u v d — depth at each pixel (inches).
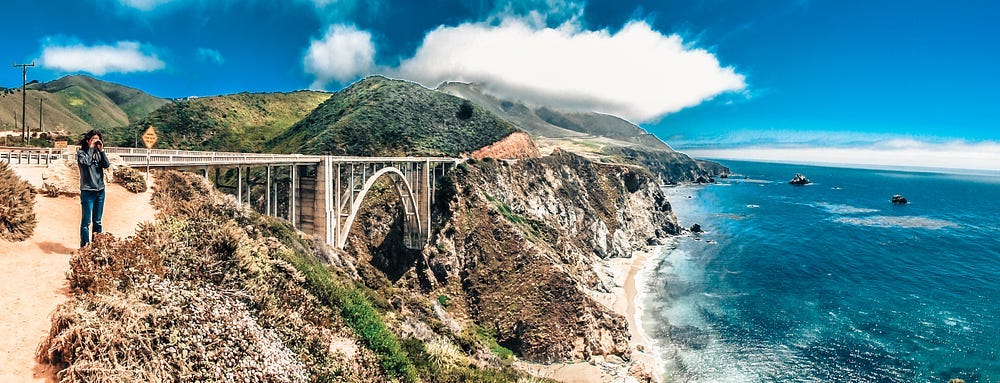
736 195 7701.8
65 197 625.3
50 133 3476.9
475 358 1119.6
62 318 318.7
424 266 2568.9
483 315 2257.6
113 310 352.5
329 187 1820.9
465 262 2586.1
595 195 4296.3
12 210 450.6
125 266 423.5
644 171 5103.3
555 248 2977.4
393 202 2753.4
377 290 1293.1
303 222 1831.9
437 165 3085.6
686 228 4648.1
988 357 1838.1
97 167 457.7
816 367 1800.0
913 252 3570.4
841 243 3880.4
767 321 2225.6
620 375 1753.2
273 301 524.7
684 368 1817.2
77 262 400.5
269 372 391.9
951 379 1694.1
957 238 4128.9
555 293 2208.4
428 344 820.0
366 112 4097.0
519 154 4151.1
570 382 1718.8
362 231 2615.7
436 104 4692.4
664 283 2827.3
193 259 496.7
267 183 1558.8
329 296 663.8
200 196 896.3
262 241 775.7
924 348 1925.4
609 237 3750.0
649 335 2101.4
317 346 504.7
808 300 2506.2
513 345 2046.0
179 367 343.0
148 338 343.6
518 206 3380.9
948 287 2709.2
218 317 406.9
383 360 589.6
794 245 3823.8
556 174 4116.6
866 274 2977.4
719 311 2359.7
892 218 5295.3
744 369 1798.7
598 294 2546.8
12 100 5954.7
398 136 3873.0
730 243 3966.5
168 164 1027.9
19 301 344.8
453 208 2819.9
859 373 1750.7
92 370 296.7
